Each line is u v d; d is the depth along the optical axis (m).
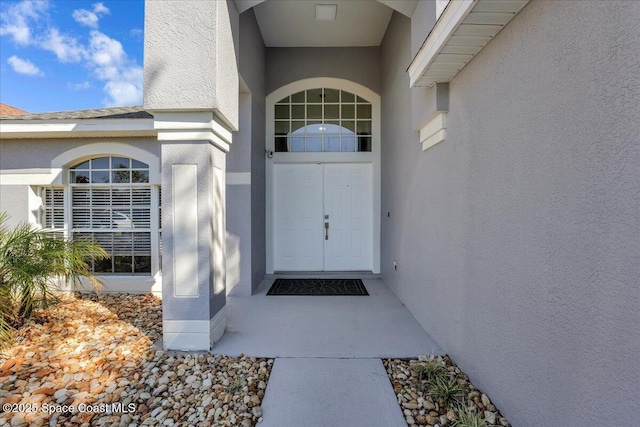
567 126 1.68
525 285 2.03
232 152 5.42
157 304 4.93
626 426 1.35
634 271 1.32
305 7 5.40
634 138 1.32
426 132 3.77
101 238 5.77
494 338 2.39
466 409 2.34
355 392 2.64
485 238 2.52
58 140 5.57
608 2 1.43
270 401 2.52
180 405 2.46
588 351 1.55
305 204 6.84
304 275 6.61
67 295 5.38
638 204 1.30
